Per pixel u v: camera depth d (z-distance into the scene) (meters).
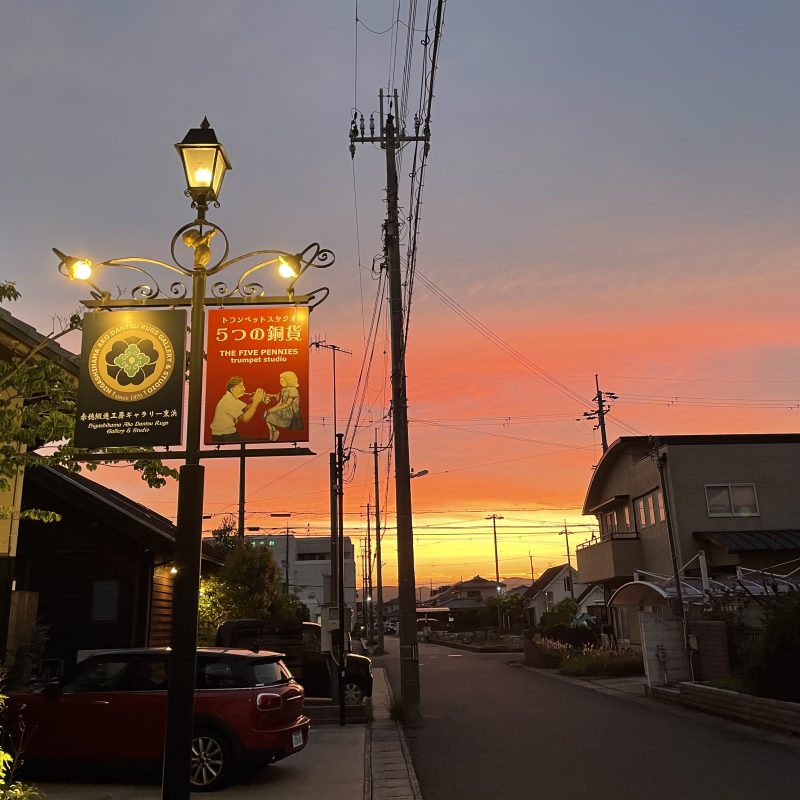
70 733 8.88
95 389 6.50
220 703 8.74
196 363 6.10
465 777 9.12
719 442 27.17
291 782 9.00
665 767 9.34
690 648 17.12
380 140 17.22
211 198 6.45
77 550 17.73
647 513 28.95
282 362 6.75
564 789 8.33
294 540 67.69
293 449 6.57
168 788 5.14
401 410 16.23
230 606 21.72
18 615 12.87
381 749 11.26
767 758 9.72
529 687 20.20
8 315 9.30
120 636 17.20
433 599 131.62
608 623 33.31
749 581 20.33
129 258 6.69
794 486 26.92
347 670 15.85
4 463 7.92
